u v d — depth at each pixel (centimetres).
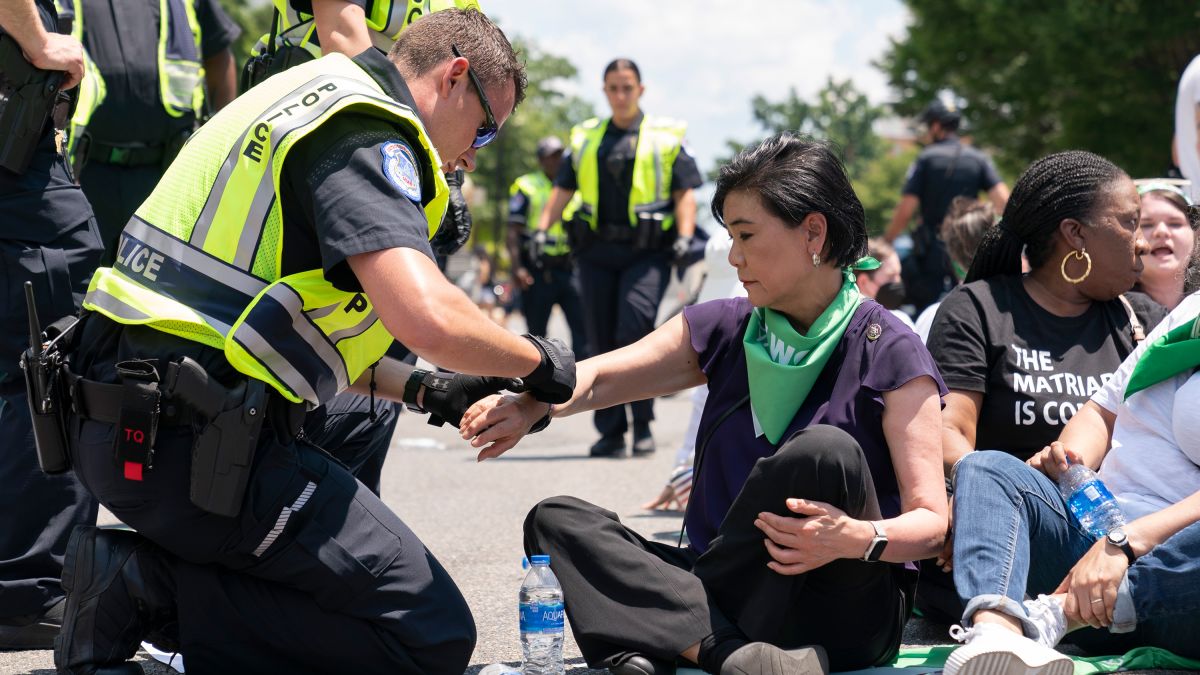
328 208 258
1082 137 2016
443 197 278
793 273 294
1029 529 299
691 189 787
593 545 292
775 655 272
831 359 298
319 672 285
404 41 290
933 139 905
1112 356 358
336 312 268
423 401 317
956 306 362
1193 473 315
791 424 299
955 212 529
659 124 792
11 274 337
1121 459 324
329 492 278
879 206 7762
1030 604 291
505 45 294
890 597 295
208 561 276
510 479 705
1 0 324
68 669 281
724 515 304
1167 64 1914
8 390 338
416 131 272
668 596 286
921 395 290
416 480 702
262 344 260
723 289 594
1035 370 354
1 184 337
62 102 347
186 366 258
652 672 284
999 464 301
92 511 347
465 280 2377
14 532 335
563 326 3141
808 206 289
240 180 266
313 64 278
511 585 420
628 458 817
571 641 355
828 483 274
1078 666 301
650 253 792
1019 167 2327
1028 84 2050
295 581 276
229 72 532
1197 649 302
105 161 462
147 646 338
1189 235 456
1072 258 355
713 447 309
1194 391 310
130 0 463
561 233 1062
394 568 280
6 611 331
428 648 281
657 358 320
